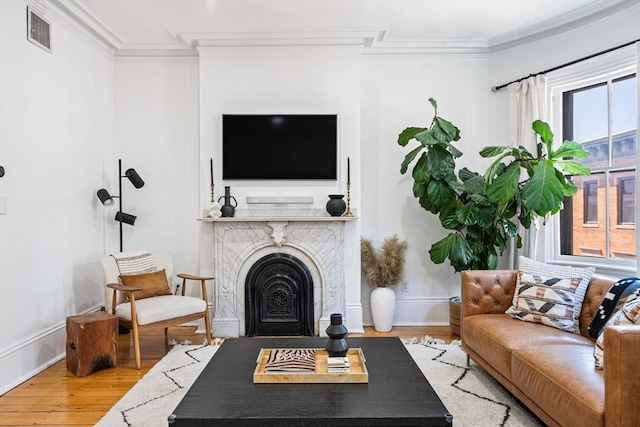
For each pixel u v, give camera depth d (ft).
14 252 10.39
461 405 8.77
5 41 10.14
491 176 12.93
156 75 15.76
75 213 13.17
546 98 13.96
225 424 5.57
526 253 14.23
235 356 7.91
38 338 11.16
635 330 5.62
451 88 15.62
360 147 15.33
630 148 12.32
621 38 12.39
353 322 14.62
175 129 15.80
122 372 11.00
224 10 12.57
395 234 15.53
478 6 12.44
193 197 15.81
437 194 13.25
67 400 9.35
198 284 15.62
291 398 6.15
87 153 13.91
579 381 6.49
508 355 8.38
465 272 10.94
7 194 10.16
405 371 7.17
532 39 14.57
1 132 9.99
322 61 14.78
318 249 14.34
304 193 14.85
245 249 14.30
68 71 12.78
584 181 13.52
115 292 11.79
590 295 9.53
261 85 14.83
